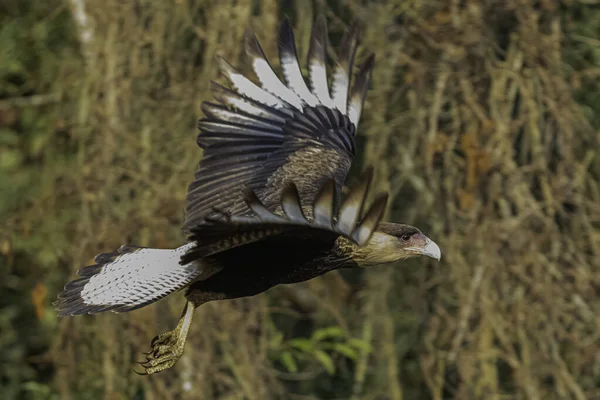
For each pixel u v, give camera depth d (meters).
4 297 15.34
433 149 13.04
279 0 13.47
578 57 13.86
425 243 10.02
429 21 12.97
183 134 12.93
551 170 13.73
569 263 13.45
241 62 12.80
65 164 13.92
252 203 8.04
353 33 11.31
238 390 13.09
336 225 8.19
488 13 13.02
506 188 13.00
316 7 13.83
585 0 13.56
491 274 13.07
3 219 14.35
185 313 9.95
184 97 12.91
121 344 13.07
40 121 14.70
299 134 10.78
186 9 12.87
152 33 12.88
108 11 12.93
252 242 9.40
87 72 13.05
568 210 13.81
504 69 12.98
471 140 12.95
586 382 13.88
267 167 10.46
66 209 13.95
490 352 13.20
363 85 11.21
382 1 13.20
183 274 9.54
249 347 13.02
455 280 13.16
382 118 13.24
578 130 13.42
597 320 13.27
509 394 14.46
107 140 12.88
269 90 10.88
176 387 12.94
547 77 13.07
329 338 15.77
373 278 14.10
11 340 15.21
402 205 14.28
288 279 9.77
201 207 10.20
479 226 13.06
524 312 13.17
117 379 13.07
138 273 9.55
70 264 13.70
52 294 14.88
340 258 9.80
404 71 13.73
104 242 12.84
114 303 9.37
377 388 14.42
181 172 12.84
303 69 13.27
